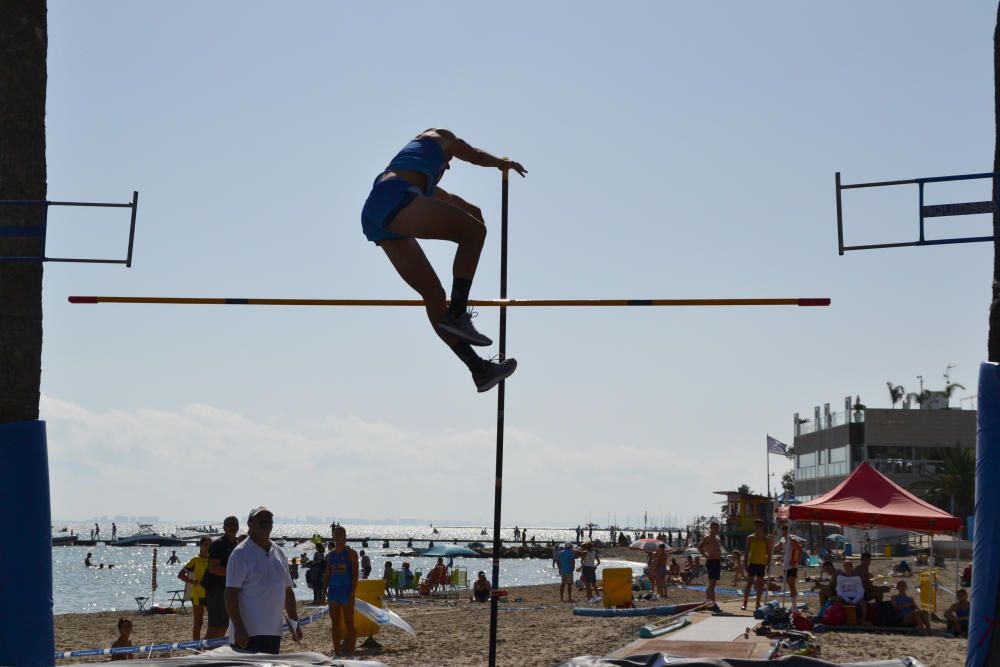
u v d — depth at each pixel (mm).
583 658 6125
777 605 17250
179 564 103312
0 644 7328
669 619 19578
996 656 6574
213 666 5750
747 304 7590
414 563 102562
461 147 6082
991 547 6699
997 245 7176
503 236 8797
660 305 7703
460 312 5641
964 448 74312
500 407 8961
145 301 8195
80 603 45875
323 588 30453
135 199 8094
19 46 8094
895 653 14359
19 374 7809
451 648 16109
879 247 7414
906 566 41156
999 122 7246
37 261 7848
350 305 7965
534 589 40062
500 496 8930
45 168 8203
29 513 7559
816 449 94188
